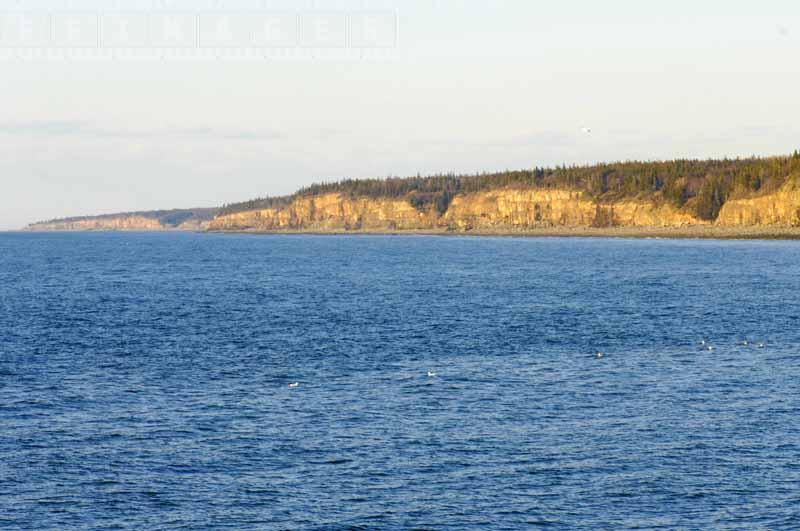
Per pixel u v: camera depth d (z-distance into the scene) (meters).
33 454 38.81
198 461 37.97
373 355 65.06
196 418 45.09
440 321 86.94
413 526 31.34
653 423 43.94
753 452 39.03
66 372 58.09
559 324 83.94
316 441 40.91
